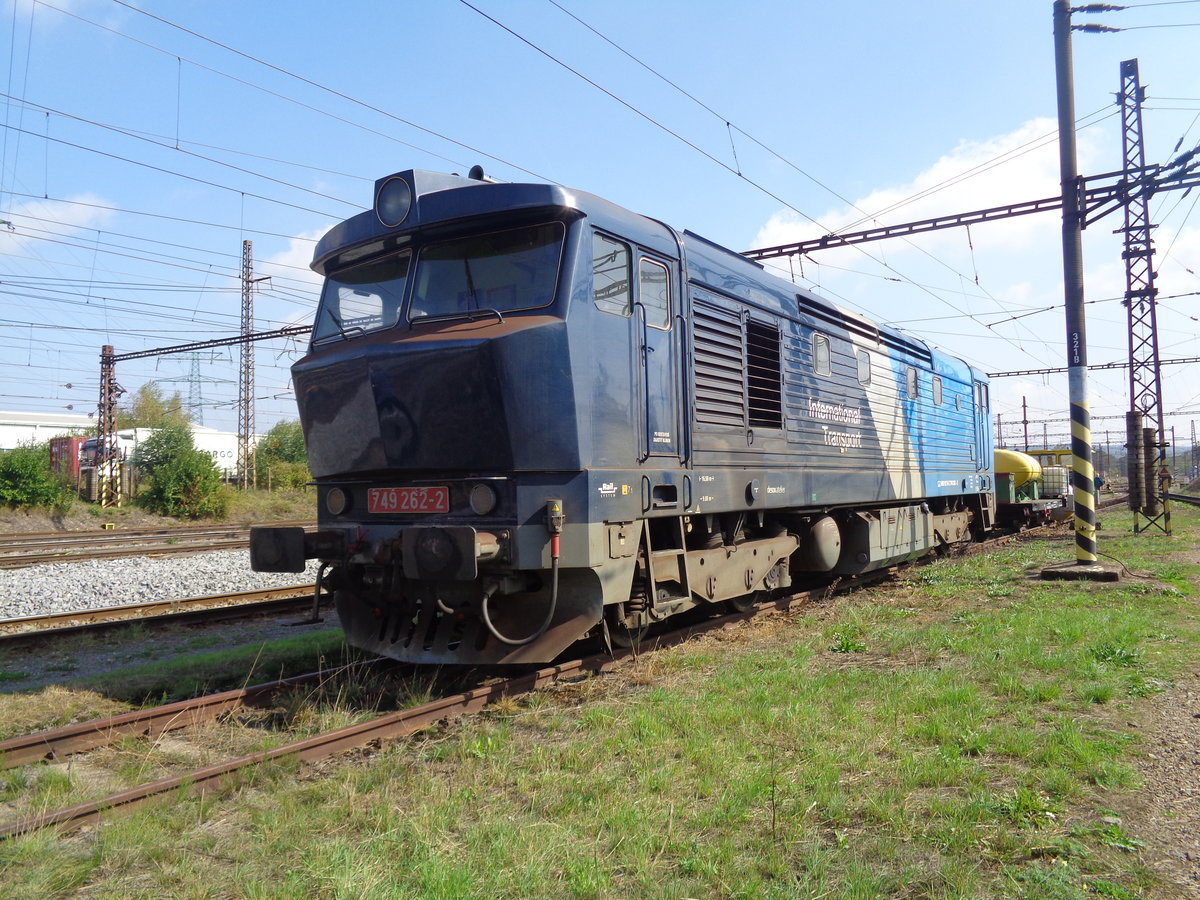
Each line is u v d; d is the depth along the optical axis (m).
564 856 3.42
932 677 5.98
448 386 5.79
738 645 7.57
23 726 5.61
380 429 6.13
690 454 7.12
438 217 6.31
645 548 6.69
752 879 3.24
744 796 3.97
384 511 6.42
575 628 6.07
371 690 6.19
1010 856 3.42
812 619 8.67
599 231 6.30
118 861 3.53
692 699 5.59
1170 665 6.33
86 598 11.95
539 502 5.82
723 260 8.10
